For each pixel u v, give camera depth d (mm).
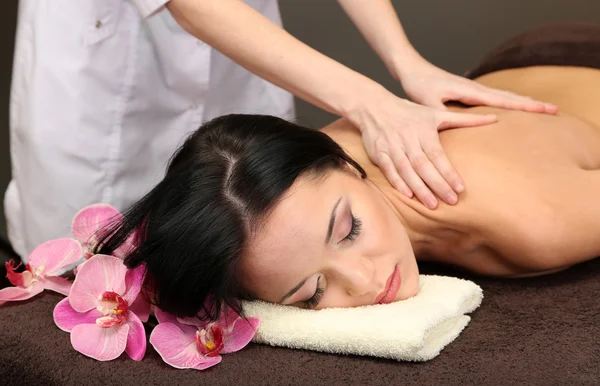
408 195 1191
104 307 1008
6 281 1969
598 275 1210
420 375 939
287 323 1037
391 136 1191
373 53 2539
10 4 2289
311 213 1018
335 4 2539
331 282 1062
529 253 1146
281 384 929
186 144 1115
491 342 1015
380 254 1062
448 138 1227
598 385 889
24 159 1451
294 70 1224
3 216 2219
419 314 991
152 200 1060
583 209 1130
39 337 1024
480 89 1311
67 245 1146
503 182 1148
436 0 2506
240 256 1026
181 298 1023
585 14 2443
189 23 1238
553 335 1015
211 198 1013
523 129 1228
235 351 1038
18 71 1435
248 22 1207
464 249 1241
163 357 972
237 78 1691
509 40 1688
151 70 1523
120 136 1499
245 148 1037
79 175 1463
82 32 1420
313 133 1102
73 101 1424
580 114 1379
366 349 984
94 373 959
